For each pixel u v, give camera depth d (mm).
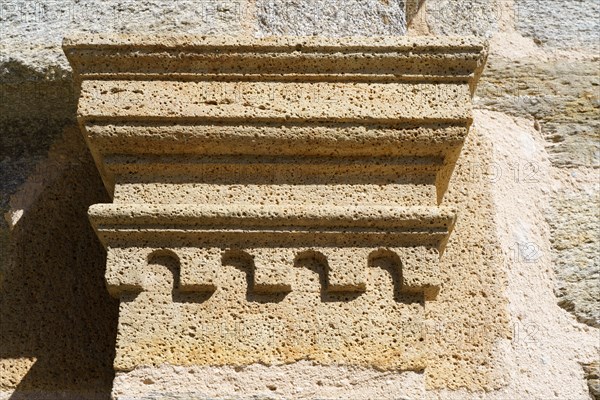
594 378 2691
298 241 2334
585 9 3232
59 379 2625
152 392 2225
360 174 2420
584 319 2773
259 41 2434
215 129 2375
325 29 2812
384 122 2393
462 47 2447
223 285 2314
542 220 2898
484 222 2797
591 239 2883
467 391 2539
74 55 2428
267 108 2389
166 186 2395
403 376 2258
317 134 2377
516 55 3139
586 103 3088
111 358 2658
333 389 2242
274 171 2412
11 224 2830
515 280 2740
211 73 2428
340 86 2424
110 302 2734
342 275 2307
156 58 2428
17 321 2701
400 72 2439
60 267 2781
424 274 2311
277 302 2307
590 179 2982
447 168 2488
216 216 2322
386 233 2334
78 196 2871
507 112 3047
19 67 2758
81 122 2389
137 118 2383
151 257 2334
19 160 2910
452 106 2410
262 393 2230
